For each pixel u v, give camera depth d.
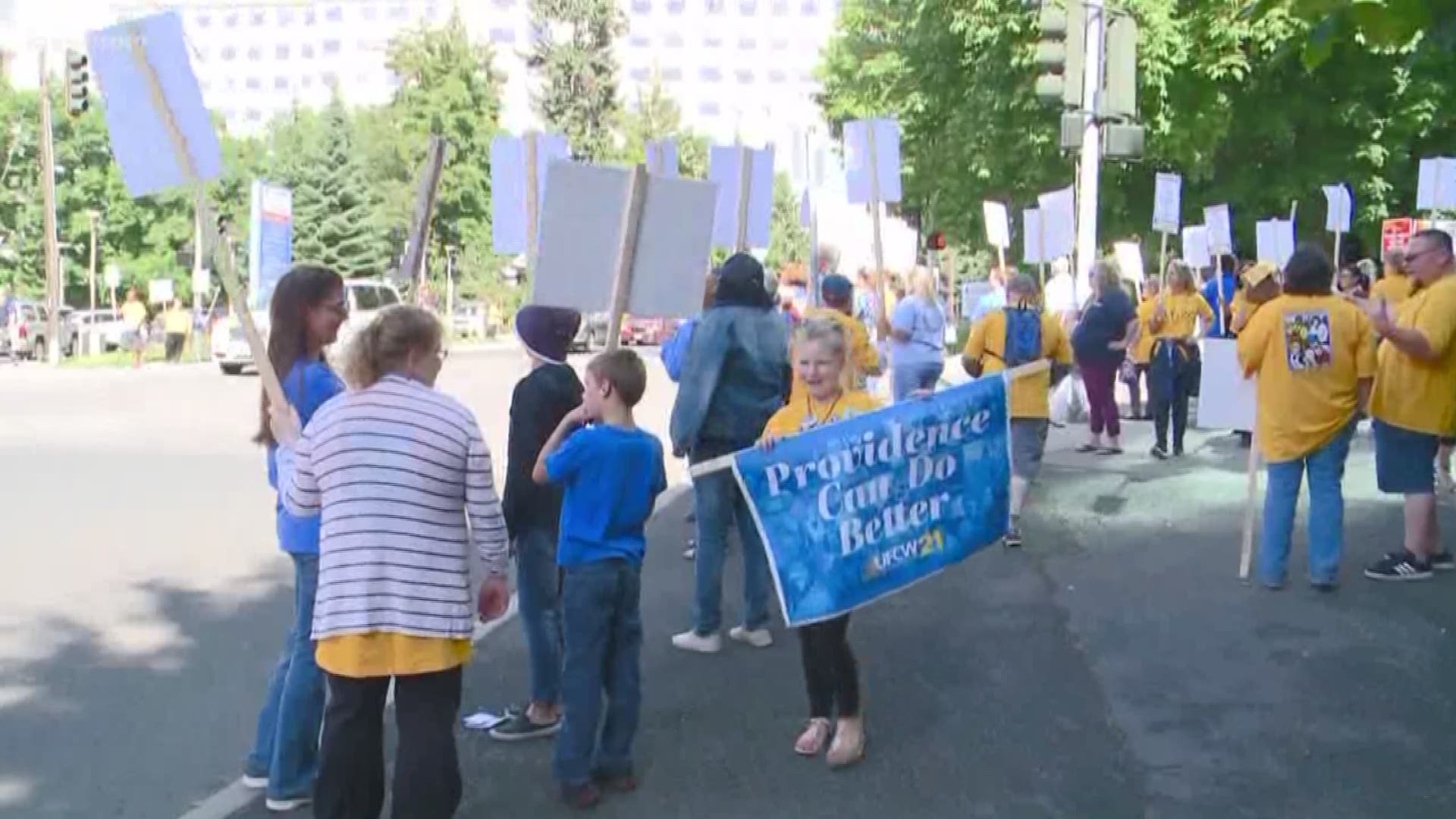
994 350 9.34
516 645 7.34
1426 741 5.69
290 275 5.15
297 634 5.10
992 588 8.28
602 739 5.33
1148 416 16.91
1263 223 19.95
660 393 24.02
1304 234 28.75
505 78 57.16
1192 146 26.41
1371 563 8.61
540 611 5.84
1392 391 8.09
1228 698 6.25
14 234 53.91
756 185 9.45
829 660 5.53
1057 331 9.45
